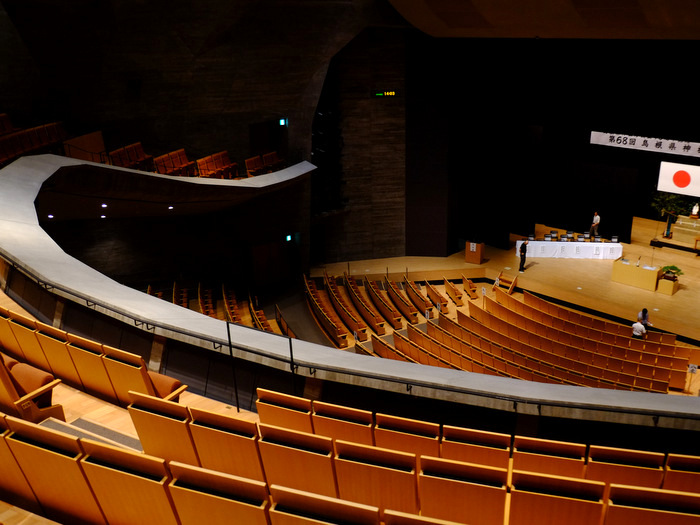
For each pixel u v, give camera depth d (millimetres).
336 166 17203
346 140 16969
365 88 16547
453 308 14984
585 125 15109
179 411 3789
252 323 13031
